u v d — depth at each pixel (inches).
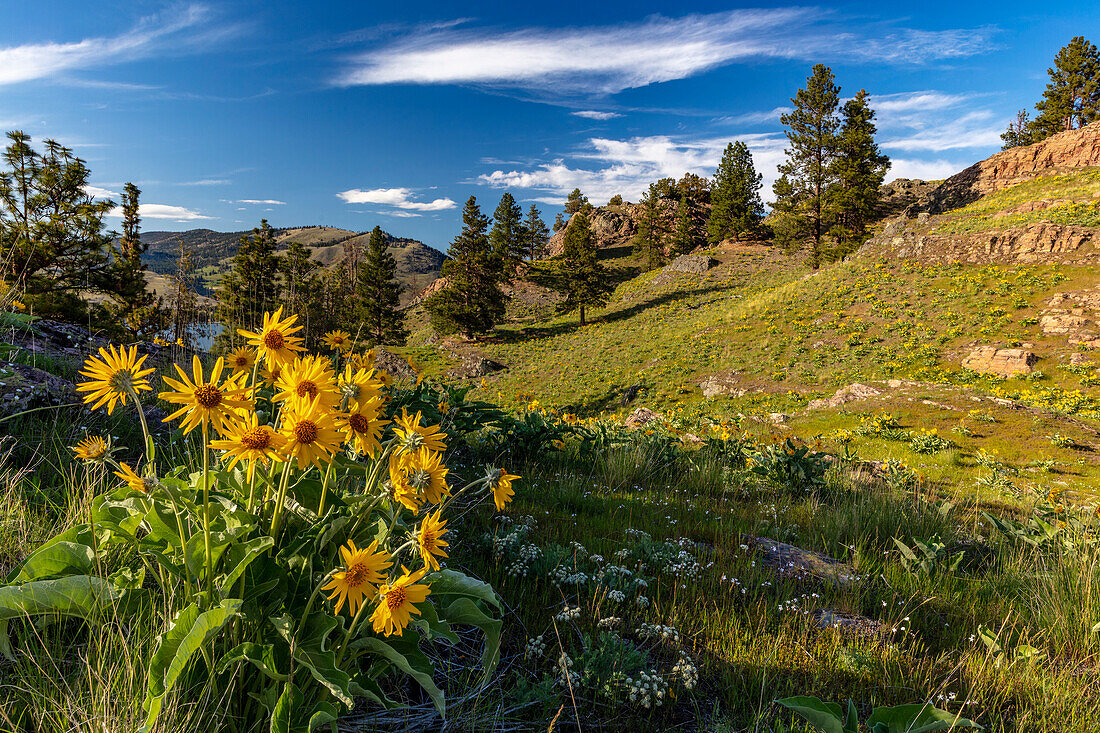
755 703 95.3
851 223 1886.1
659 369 1243.2
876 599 141.4
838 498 265.3
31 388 136.0
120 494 66.7
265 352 62.2
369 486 69.2
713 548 167.8
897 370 970.1
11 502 93.0
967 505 319.3
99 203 646.5
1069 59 2551.7
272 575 67.1
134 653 62.3
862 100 1818.4
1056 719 97.0
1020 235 1333.7
